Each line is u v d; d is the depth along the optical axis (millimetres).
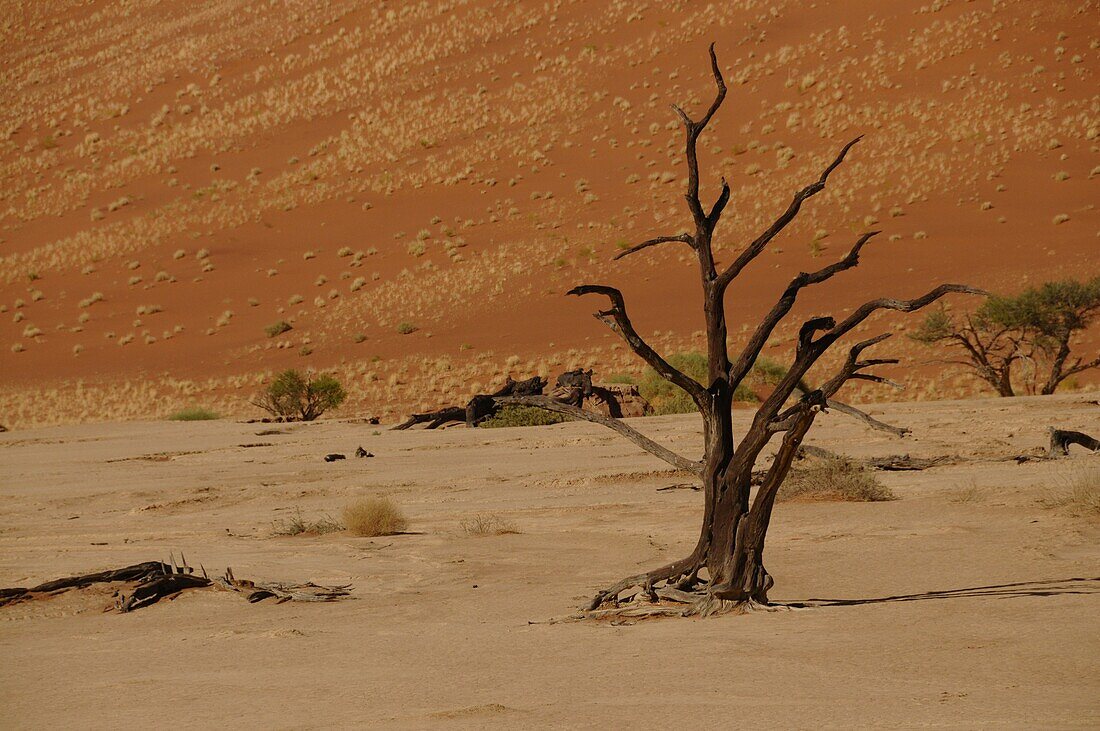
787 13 164625
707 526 11945
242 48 191125
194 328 107562
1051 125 124000
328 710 7973
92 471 44781
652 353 11539
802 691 7719
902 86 139000
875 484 24484
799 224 111000
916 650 8977
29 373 101312
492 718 7305
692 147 11953
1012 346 77562
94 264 126188
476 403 59000
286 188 140625
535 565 18094
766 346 84562
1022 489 23078
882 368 78938
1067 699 7031
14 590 16250
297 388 75875
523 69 165875
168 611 15047
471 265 113000
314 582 17453
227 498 34156
